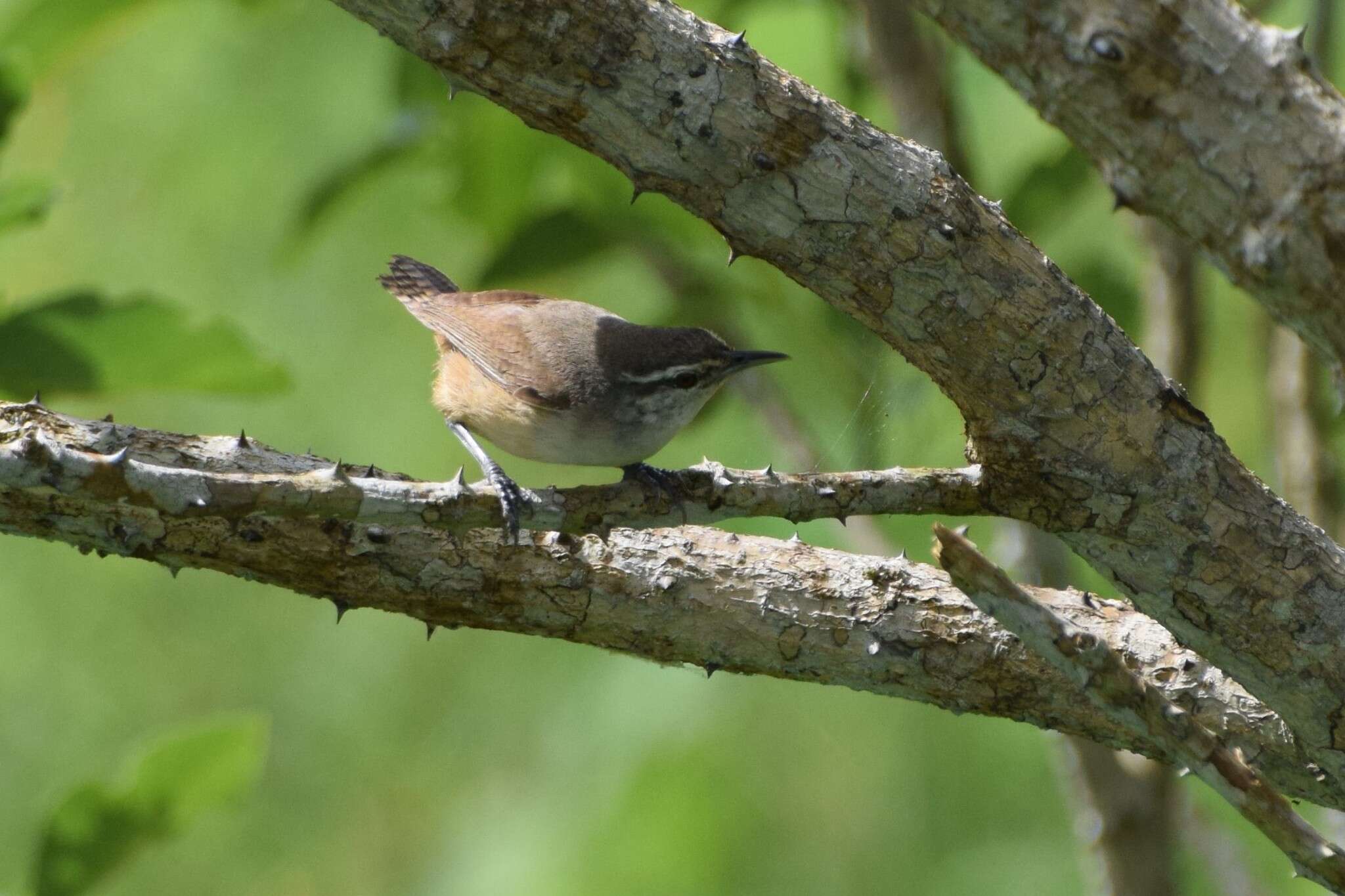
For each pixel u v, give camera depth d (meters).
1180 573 6.88
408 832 16.12
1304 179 5.43
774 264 6.52
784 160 6.12
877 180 6.19
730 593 7.83
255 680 16.64
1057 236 14.56
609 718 14.96
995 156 14.09
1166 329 11.32
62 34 11.26
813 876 14.31
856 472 7.27
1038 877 13.98
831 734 14.97
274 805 16.31
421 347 16.98
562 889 14.12
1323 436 11.52
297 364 16.81
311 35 15.91
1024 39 5.50
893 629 7.79
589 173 11.90
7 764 15.86
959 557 6.22
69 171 16.56
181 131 16.31
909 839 14.61
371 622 16.92
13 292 16.36
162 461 7.70
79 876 8.84
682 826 14.25
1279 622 6.83
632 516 7.25
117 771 15.60
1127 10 5.33
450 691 16.58
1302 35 5.43
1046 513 6.96
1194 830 11.80
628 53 5.93
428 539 7.66
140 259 16.59
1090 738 7.82
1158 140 5.51
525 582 7.75
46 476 5.93
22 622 16.41
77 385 9.12
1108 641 7.82
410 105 12.17
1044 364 6.50
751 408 12.22
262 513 6.32
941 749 14.83
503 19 5.82
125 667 16.48
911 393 11.54
